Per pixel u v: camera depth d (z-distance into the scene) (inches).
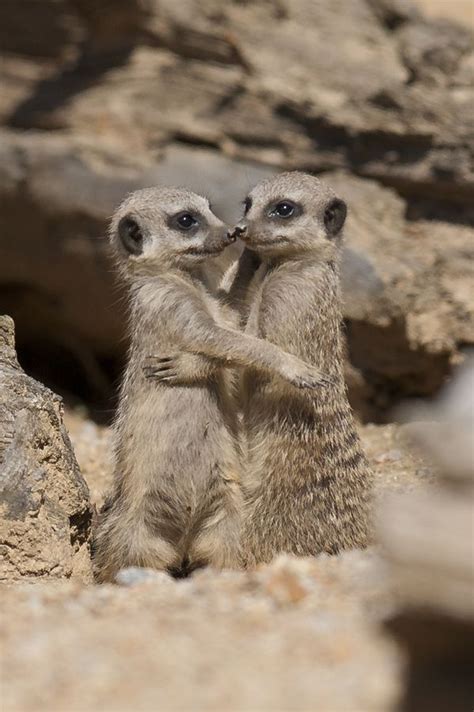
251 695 235.5
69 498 444.1
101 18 730.8
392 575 245.0
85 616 295.6
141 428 436.8
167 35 727.1
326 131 711.7
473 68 717.3
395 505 252.8
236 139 714.8
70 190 693.9
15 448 432.1
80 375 805.2
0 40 749.3
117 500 446.0
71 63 748.0
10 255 730.8
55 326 778.2
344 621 279.4
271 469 443.5
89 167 692.7
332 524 453.1
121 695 238.5
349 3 740.0
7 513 427.2
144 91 724.7
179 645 265.6
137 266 453.1
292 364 423.2
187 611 293.9
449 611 233.6
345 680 242.5
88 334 772.6
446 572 234.8
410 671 246.7
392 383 681.6
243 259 466.0
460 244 695.7
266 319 443.8
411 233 700.7
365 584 310.0
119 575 394.6
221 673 247.9
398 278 655.1
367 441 614.5
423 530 239.9
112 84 732.7
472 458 248.5
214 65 726.5
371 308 649.0
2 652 268.2
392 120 701.3
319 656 256.1
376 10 740.7
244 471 445.7
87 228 701.3
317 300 449.7
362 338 666.2
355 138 706.2
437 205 713.6
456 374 669.3
